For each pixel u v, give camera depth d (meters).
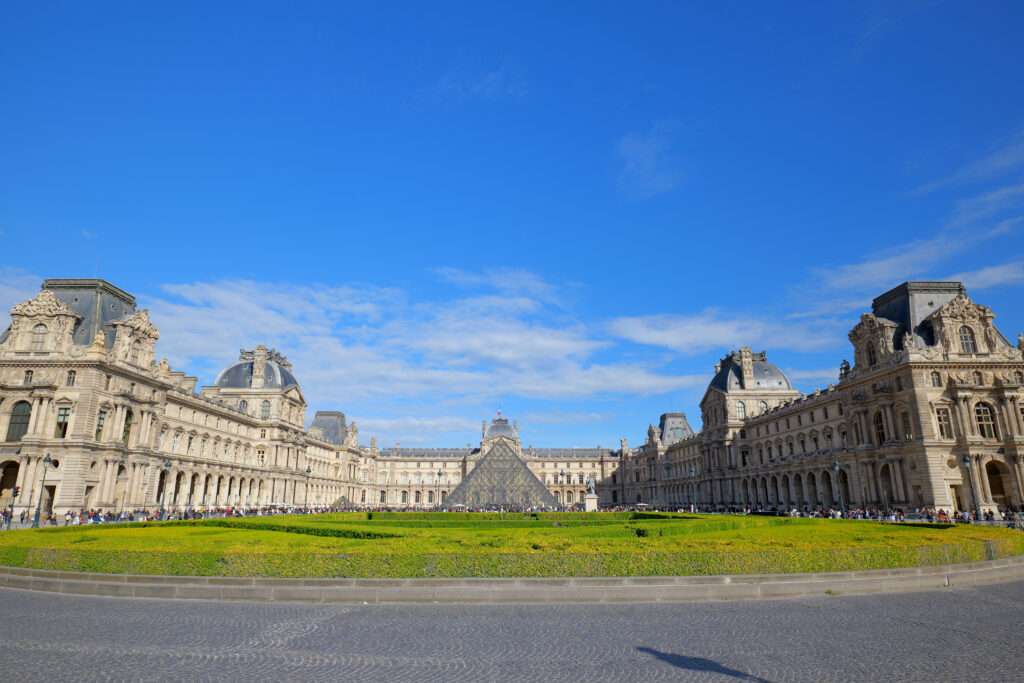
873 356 103.81
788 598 29.14
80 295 101.00
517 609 26.72
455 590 28.48
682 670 17.89
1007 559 36.62
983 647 20.09
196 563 30.25
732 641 21.14
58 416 90.31
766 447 143.62
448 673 17.70
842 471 112.06
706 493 162.62
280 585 29.17
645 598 28.80
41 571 31.55
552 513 87.31
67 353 93.00
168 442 112.94
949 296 102.56
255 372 156.88
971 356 93.88
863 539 36.44
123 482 98.25
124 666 18.17
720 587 29.42
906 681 16.73
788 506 131.12
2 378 91.81
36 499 86.50
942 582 32.56
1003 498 91.12
